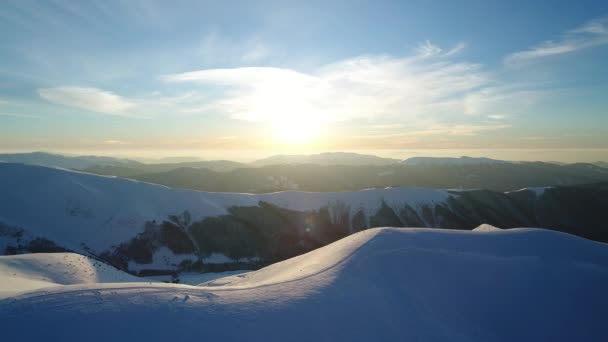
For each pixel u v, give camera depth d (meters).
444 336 13.25
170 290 14.62
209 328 11.59
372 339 12.11
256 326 11.94
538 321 14.92
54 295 13.36
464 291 16.59
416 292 16.12
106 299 13.18
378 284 16.34
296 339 11.51
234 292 14.84
